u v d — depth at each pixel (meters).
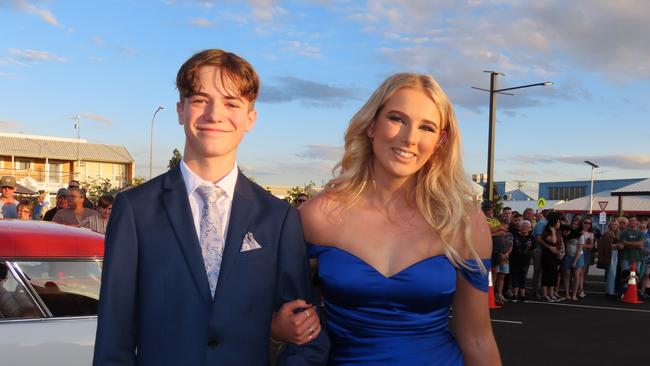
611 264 11.70
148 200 1.68
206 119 1.71
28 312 2.91
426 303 1.94
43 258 3.01
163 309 1.59
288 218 1.83
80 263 3.12
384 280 1.93
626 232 11.65
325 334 1.89
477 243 2.09
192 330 1.59
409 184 2.15
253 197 1.80
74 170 51.31
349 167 2.15
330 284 1.96
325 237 2.02
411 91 2.03
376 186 2.12
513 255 10.84
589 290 13.07
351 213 2.05
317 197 2.12
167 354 1.57
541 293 11.43
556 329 8.27
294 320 1.77
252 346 1.67
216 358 1.59
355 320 1.94
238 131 1.76
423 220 2.08
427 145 2.03
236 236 1.70
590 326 8.55
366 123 2.06
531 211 12.16
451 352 2.00
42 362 2.85
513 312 9.67
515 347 7.10
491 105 17.66
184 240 1.64
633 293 11.26
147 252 1.62
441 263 1.99
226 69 1.72
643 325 8.71
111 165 53.16
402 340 1.93
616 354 6.83
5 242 2.94
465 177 2.15
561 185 59.78
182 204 1.69
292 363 1.77
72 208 7.22
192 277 1.62
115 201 1.69
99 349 1.55
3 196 8.20
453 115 2.10
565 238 11.45
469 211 2.12
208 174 1.76
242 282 1.67
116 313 1.57
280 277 1.78
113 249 1.60
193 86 1.70
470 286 2.08
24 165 49.84
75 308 3.04
